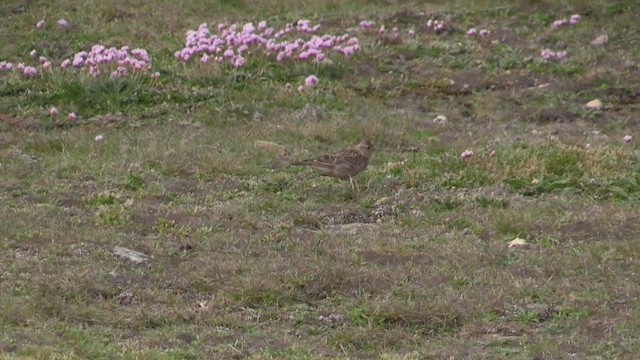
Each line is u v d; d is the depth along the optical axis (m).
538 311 12.45
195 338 11.78
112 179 17.00
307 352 11.50
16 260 13.28
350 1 28.72
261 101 21.77
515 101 22.56
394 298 12.69
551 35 26.23
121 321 12.06
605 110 22.16
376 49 24.86
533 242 14.70
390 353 11.55
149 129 20.02
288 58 23.44
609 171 17.38
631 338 11.79
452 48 25.33
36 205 15.67
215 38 23.55
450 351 11.52
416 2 28.84
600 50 25.25
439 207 16.17
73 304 12.28
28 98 21.34
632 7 27.50
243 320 12.30
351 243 14.53
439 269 13.59
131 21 26.56
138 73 21.88
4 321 11.73
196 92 21.69
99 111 21.02
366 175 17.31
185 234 14.67
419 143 19.47
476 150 18.47
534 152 18.11
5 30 25.39
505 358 11.38
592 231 14.88
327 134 19.56
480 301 12.61
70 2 27.22
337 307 12.61
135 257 13.72
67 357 10.88
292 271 13.22
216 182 17.11
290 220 15.52
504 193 16.70
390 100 22.64
